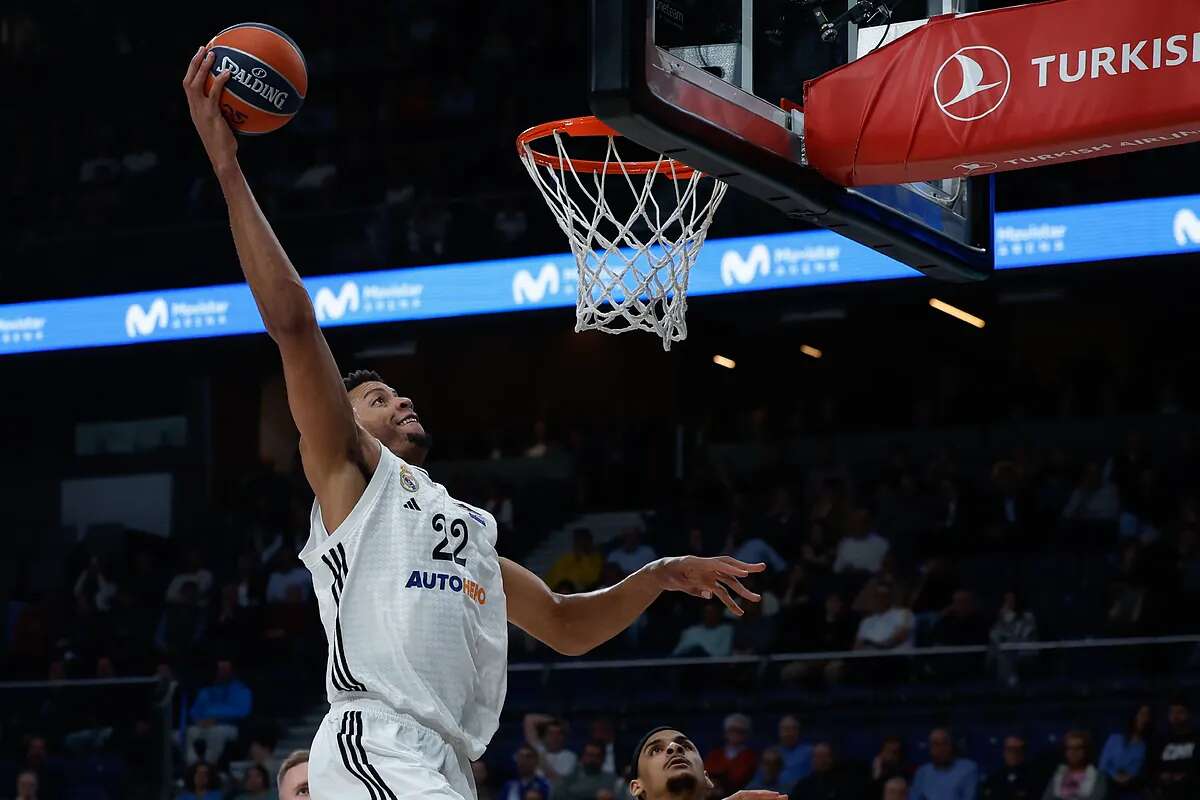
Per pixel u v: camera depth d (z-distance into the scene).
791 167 5.38
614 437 20.09
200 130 3.71
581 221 5.97
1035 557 15.88
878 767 12.05
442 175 19.28
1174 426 18.61
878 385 20.98
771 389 21.44
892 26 5.88
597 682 13.36
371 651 3.54
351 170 19.55
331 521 3.62
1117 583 14.55
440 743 3.54
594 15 4.72
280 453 21.39
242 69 3.76
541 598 4.27
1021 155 5.19
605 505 19.39
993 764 12.07
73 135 20.30
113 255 17.59
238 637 17.22
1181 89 4.94
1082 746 11.61
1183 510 15.67
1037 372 20.55
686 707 12.98
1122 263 14.58
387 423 4.00
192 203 18.97
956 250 6.03
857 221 5.57
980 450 18.81
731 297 15.51
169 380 21.33
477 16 21.20
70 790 13.43
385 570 3.58
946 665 12.48
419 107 20.41
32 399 21.33
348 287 16.88
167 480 21.34
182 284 17.33
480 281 16.44
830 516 17.17
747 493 18.44
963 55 5.29
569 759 12.81
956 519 16.59
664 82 4.81
